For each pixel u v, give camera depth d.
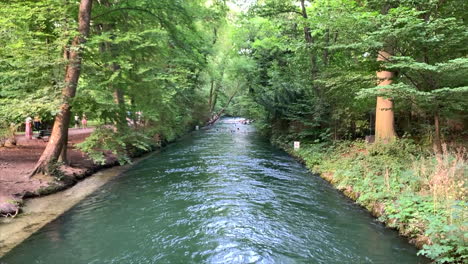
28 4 8.65
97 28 12.84
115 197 8.30
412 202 5.79
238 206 7.58
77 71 9.58
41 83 9.59
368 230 6.02
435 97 7.18
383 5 9.95
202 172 11.74
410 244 5.30
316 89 16.25
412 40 7.38
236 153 16.77
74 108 9.71
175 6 13.23
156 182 10.09
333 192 8.88
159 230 6.07
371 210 7.00
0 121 9.29
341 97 13.12
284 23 18.89
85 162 11.58
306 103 16.69
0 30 8.27
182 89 18.58
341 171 9.73
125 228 6.15
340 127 14.65
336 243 5.47
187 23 14.34
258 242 5.53
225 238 5.70
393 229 5.98
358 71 9.98
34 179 8.49
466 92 6.75
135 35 10.41
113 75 10.45
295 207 7.50
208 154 16.44
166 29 13.79
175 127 23.38
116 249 5.22
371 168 8.69
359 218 6.70
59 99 8.86
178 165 13.20
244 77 33.47
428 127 11.04
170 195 8.56
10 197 6.98
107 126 12.52
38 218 6.52
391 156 9.06
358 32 8.82
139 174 11.36
